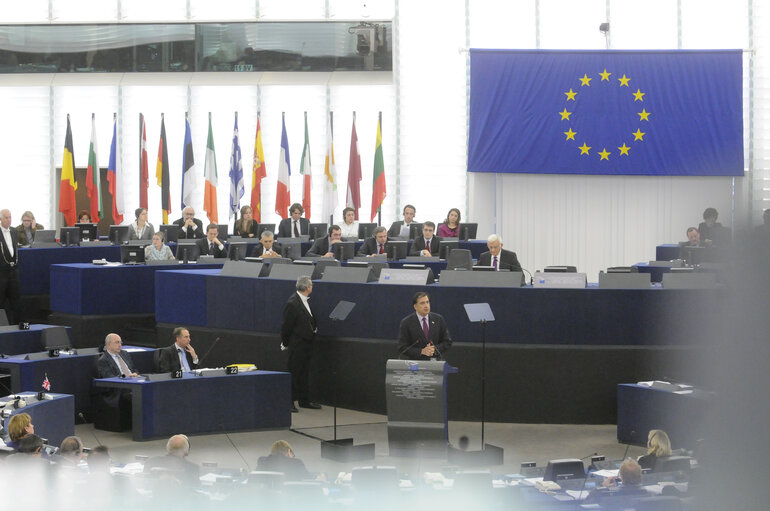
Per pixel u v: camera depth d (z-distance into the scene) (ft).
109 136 72.84
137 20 71.26
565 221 70.13
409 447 29.43
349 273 38.73
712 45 70.38
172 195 72.54
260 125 71.41
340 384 38.65
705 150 67.31
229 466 29.68
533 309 35.63
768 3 69.51
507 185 70.23
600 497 18.21
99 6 72.54
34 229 56.70
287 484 16.78
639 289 35.17
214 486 18.42
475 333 36.04
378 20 70.64
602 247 70.03
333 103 72.23
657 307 35.04
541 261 70.38
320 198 72.43
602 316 35.32
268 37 71.15
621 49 67.87
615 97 67.67
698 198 68.95
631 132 67.77
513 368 35.88
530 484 19.98
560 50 67.72
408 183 72.18
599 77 67.72
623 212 69.77
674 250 56.75
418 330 31.86
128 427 34.71
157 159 68.80
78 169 74.38
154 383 33.32
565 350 35.58
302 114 72.28
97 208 65.82
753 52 69.36
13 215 73.15
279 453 21.44
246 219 58.65
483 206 70.44
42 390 33.30
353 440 32.63
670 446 20.49
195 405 34.04
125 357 36.27
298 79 71.31
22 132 72.79
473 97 68.13
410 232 57.26
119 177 67.26
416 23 71.72
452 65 71.72
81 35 71.46
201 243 51.19
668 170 67.72
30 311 50.83
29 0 72.28
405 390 29.48
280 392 35.42
